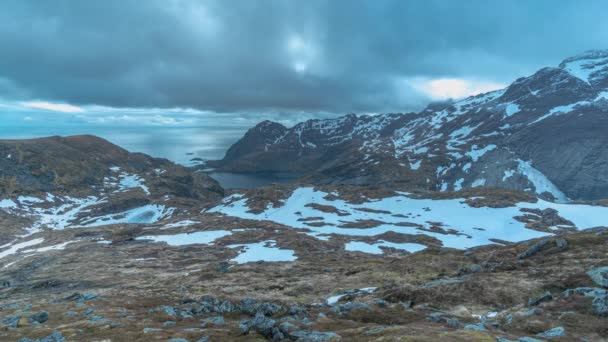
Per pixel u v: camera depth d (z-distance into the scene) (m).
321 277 105.12
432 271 93.12
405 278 89.56
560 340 36.25
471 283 65.44
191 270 141.25
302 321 48.66
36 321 57.25
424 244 188.25
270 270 125.81
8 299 105.94
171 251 185.38
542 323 42.25
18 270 160.75
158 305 71.12
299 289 91.12
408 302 62.47
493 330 40.06
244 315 60.09
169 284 112.50
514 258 86.62
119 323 51.00
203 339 41.69
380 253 171.88
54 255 184.88
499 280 66.00
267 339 41.62
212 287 100.94
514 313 47.47
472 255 100.00
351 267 117.50
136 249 193.12
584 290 50.09
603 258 70.25
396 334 36.06
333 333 39.56
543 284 61.88
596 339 36.69
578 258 73.31
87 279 132.25
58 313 62.00
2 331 51.16
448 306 59.09
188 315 59.03
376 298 69.31
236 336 43.03
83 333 46.72
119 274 139.88
